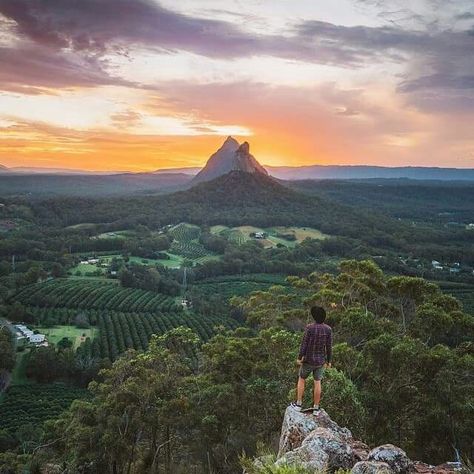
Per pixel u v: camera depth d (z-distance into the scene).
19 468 27.12
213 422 19.42
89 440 21.66
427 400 16.06
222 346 25.83
